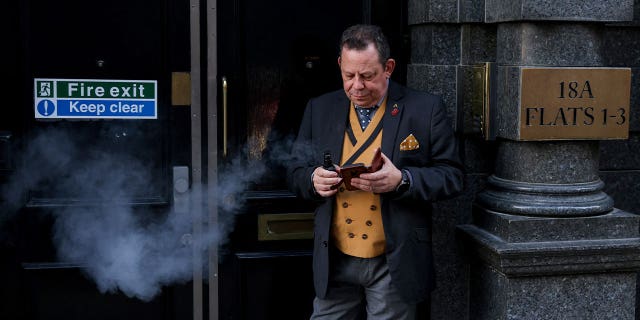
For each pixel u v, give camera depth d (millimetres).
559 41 3600
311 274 4039
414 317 3512
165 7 3807
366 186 3150
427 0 3795
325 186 3180
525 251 3494
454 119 3893
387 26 4035
